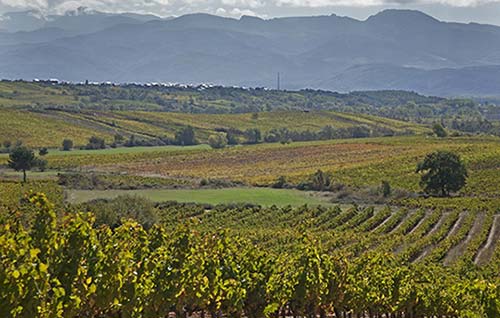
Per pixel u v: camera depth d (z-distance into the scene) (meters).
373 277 22.06
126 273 11.87
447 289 25.28
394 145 141.62
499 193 89.62
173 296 13.47
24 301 9.57
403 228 63.00
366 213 71.69
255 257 17.23
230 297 15.61
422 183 89.88
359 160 124.81
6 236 10.45
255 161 129.25
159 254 13.84
